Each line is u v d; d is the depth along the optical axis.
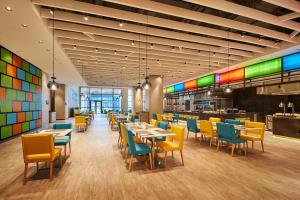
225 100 12.73
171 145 4.32
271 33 5.63
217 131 5.48
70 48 6.99
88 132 9.12
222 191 3.04
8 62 6.91
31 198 2.85
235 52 7.76
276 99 10.56
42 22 4.65
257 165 4.25
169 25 5.07
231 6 4.15
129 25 5.31
